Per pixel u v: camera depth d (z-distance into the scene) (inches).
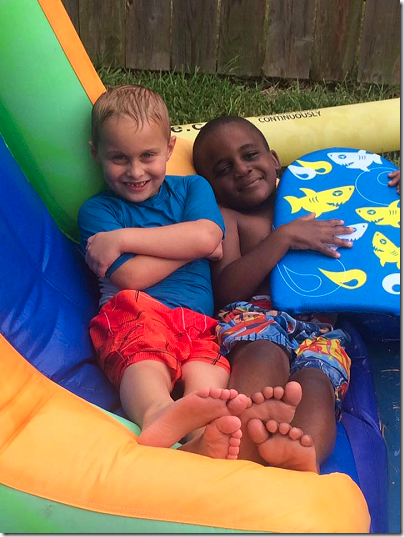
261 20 145.9
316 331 79.0
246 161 88.4
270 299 81.6
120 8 144.6
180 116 136.9
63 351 70.0
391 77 148.1
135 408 65.9
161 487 54.1
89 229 79.6
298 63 149.8
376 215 84.4
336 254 80.6
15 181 76.6
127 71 150.5
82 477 54.9
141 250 76.9
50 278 74.8
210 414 59.0
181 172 92.0
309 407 68.4
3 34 79.2
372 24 143.9
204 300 80.1
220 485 54.0
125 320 73.2
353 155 93.7
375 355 87.0
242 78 152.3
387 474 72.5
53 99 80.7
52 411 59.3
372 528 64.1
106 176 79.2
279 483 54.6
